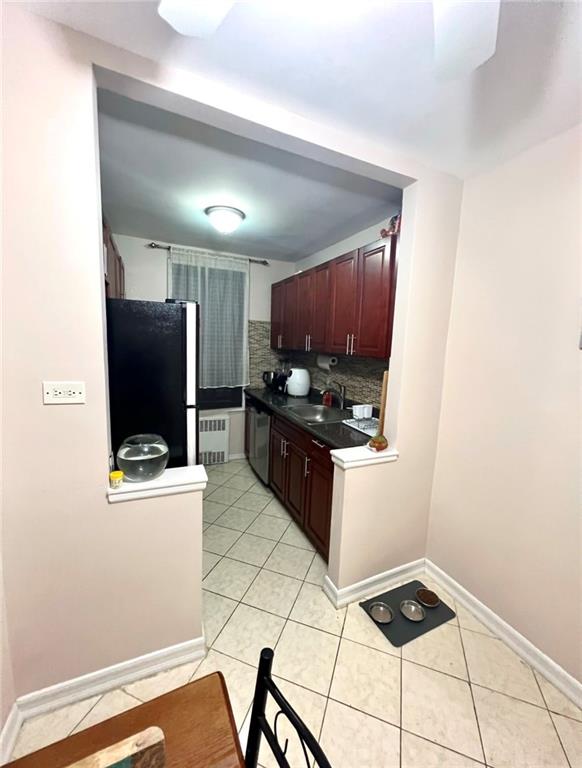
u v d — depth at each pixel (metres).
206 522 2.59
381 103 1.23
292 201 2.18
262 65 1.08
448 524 1.92
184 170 1.82
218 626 1.63
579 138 1.28
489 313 1.65
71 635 1.24
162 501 1.30
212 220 2.38
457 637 1.62
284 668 1.43
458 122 1.31
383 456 1.77
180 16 0.80
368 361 2.75
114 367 1.47
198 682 0.78
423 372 1.83
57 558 1.18
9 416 1.05
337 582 1.77
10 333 1.02
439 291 1.79
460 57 0.83
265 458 3.16
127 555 1.28
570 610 1.36
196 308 1.56
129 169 1.82
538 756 1.16
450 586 1.90
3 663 1.10
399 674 1.42
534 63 1.00
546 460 1.43
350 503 1.73
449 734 1.21
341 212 2.35
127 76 1.05
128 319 1.46
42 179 1.00
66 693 1.26
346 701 1.31
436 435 1.96
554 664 1.41
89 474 1.18
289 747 1.17
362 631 1.63
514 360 1.54
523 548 1.53
